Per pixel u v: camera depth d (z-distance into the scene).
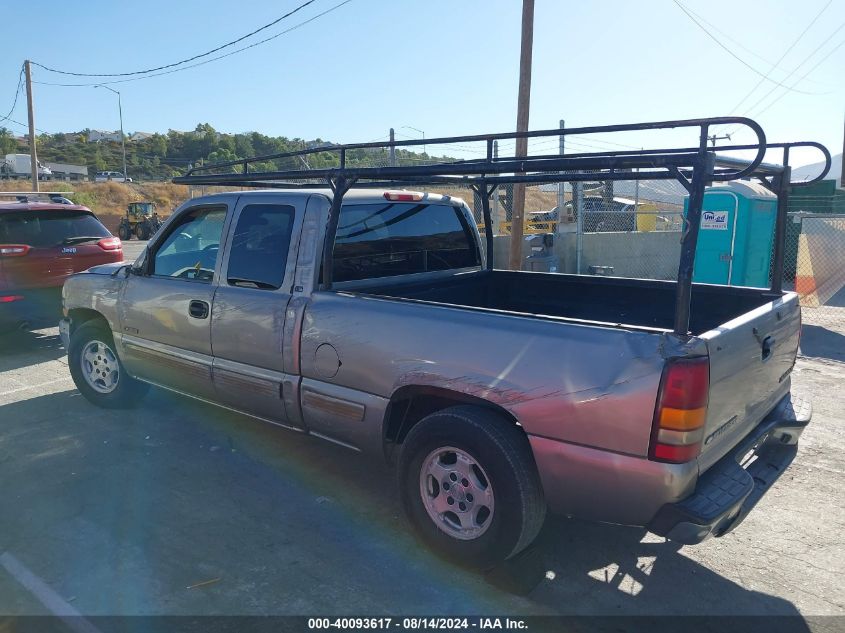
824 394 6.49
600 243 13.29
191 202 4.77
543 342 3.01
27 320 7.89
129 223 37.03
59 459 4.71
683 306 2.73
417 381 3.38
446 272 5.03
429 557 3.50
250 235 4.31
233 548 3.56
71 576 3.30
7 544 3.59
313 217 4.01
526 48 11.22
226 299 4.34
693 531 2.74
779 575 3.39
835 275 11.48
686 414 2.68
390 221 4.54
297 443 5.03
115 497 4.14
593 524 3.90
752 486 2.96
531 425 3.01
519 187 11.16
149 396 6.12
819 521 3.95
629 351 2.79
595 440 2.86
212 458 4.75
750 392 3.26
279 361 4.05
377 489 4.29
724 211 9.97
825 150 3.58
